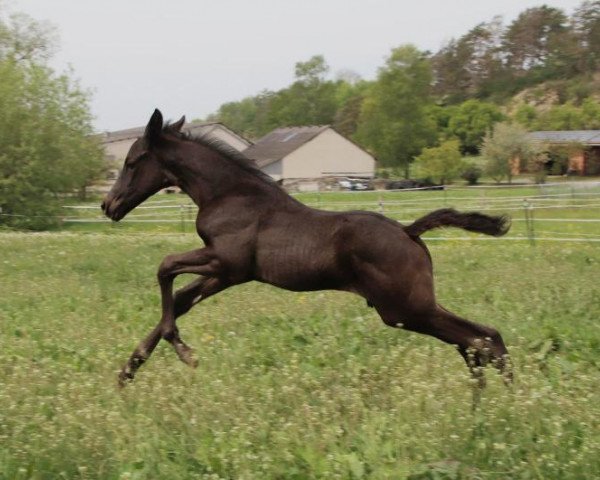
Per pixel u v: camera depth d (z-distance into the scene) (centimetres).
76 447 548
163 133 770
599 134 7644
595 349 847
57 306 1088
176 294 772
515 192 4472
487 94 13488
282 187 765
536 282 1208
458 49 14125
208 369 746
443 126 10006
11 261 1631
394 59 7775
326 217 719
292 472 528
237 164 752
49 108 3422
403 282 693
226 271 741
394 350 777
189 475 536
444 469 526
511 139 6769
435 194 4522
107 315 1030
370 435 558
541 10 13975
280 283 730
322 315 995
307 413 586
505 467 534
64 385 664
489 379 654
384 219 710
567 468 524
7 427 595
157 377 693
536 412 582
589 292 1108
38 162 3325
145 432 585
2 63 3675
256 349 855
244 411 617
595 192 3562
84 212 3622
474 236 2355
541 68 13438
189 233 2758
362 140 7994
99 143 4003
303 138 7269
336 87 14138
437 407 595
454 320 701
